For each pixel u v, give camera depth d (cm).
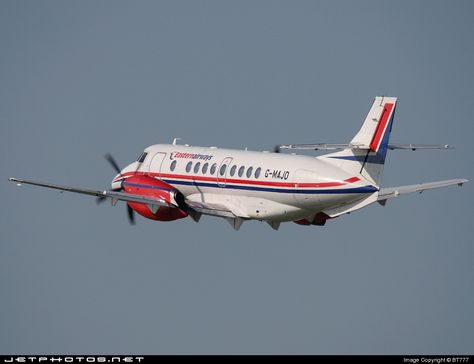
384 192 16212
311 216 16162
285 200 15775
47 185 15388
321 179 15362
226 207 16500
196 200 16988
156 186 16412
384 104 15062
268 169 15938
